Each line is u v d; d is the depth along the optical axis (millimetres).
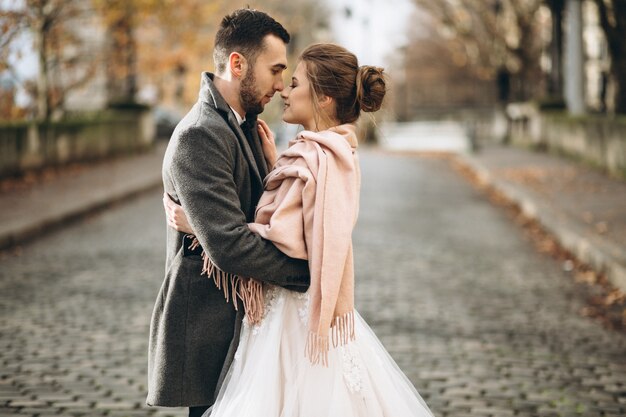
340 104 3219
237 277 3150
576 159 24172
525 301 8117
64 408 4934
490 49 38031
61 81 23422
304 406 3049
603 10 21062
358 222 13703
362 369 3154
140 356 6055
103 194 15586
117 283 8648
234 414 3045
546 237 12117
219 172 3006
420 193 18703
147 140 29750
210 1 26766
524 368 5914
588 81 39719
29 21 17125
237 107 3203
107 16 21406
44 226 11984
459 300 8117
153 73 28438
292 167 3068
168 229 3285
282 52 3164
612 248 9680
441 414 4930
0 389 5266
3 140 16891
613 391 5434
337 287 2969
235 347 3158
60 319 7133
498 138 40281
